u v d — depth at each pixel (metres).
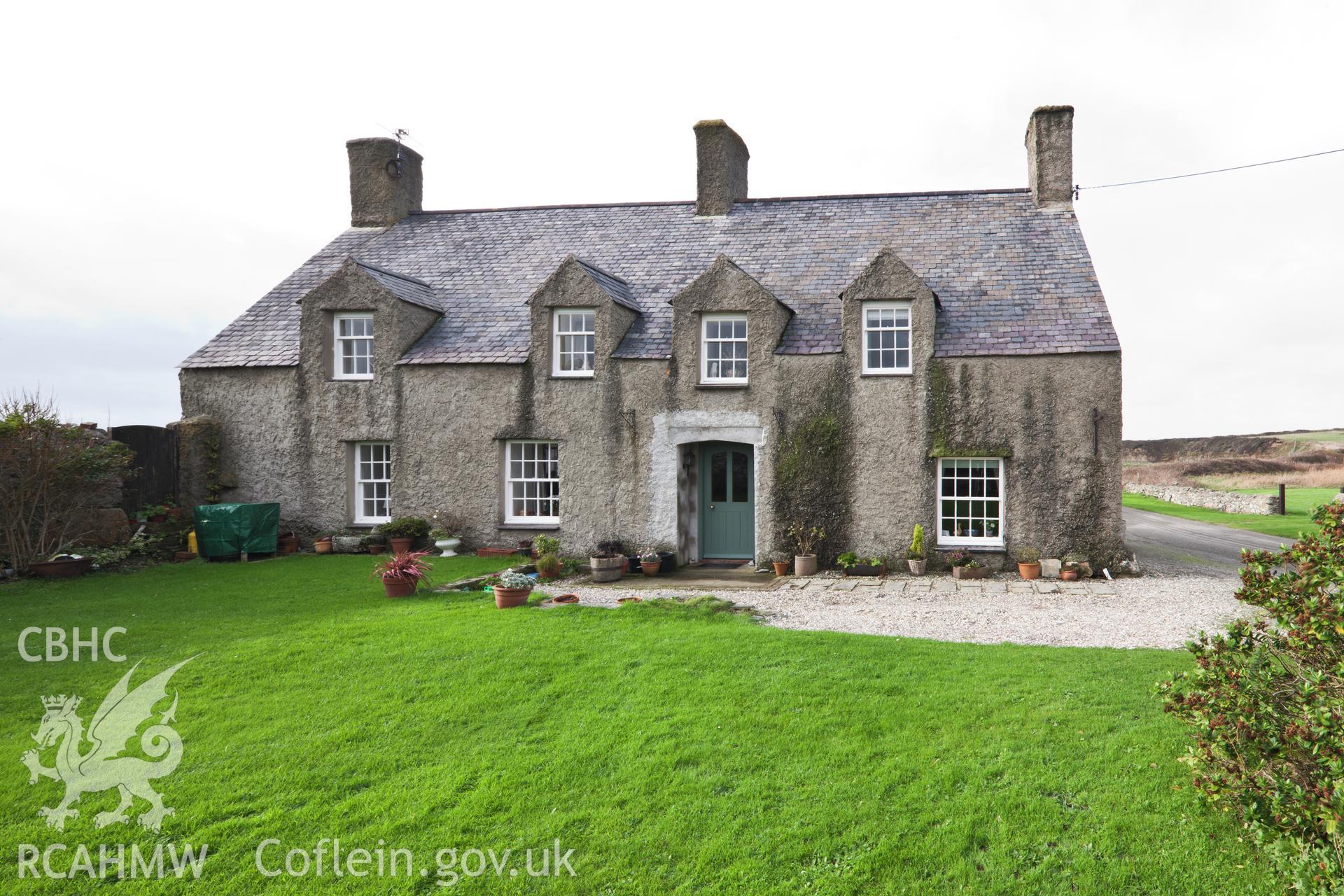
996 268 15.98
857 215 18.47
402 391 16.62
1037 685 6.92
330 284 16.80
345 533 16.88
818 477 14.91
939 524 14.59
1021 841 4.73
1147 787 5.12
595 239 19.31
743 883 4.54
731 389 15.31
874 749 5.92
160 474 16.38
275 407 17.14
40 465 13.48
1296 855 3.93
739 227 18.75
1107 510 13.70
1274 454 61.91
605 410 15.81
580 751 6.12
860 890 4.42
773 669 7.68
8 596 11.89
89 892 4.62
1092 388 13.75
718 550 16.53
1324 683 4.34
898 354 14.90
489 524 16.34
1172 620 9.98
